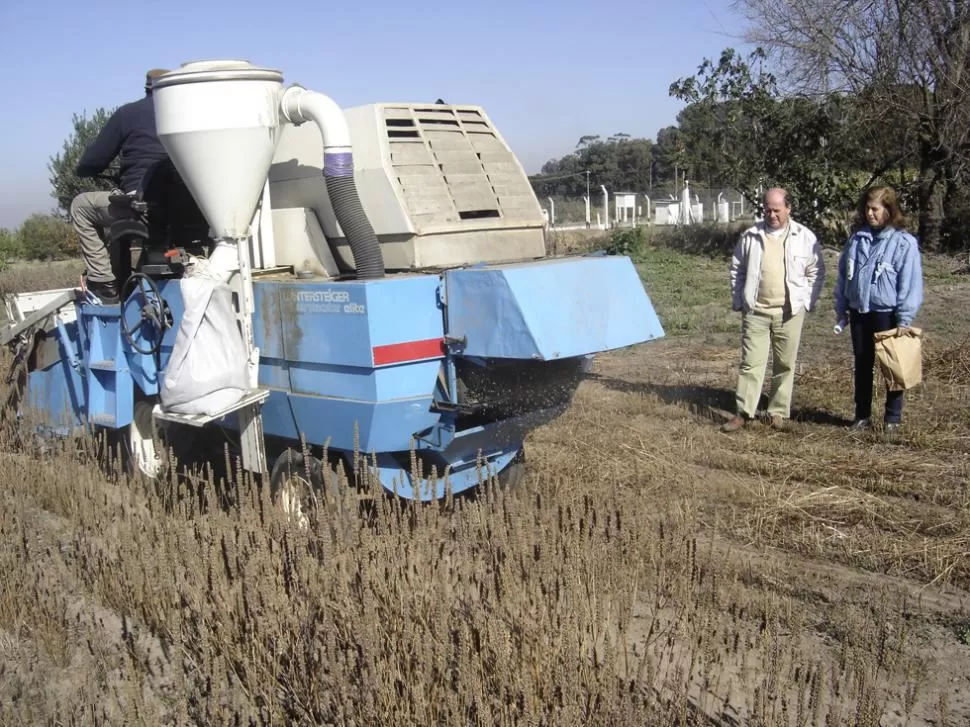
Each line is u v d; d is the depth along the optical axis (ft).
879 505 20.62
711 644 13.25
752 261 26.40
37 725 13.29
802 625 15.23
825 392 29.89
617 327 17.38
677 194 122.42
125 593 16.34
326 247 20.49
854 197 65.31
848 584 16.94
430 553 13.84
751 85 67.05
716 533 19.56
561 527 14.97
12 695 14.06
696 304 48.98
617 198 125.59
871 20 61.67
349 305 16.99
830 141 65.10
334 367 17.62
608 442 25.14
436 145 20.43
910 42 60.03
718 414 28.27
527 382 18.69
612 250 72.95
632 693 11.47
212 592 14.12
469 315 17.01
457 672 11.83
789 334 26.50
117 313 22.22
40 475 22.53
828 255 61.21
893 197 25.46
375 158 19.40
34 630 15.64
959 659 14.51
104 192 24.12
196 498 17.63
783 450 24.64
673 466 22.97
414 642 11.96
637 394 30.63
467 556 13.92
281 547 14.62
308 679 12.32
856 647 13.57
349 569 13.67
